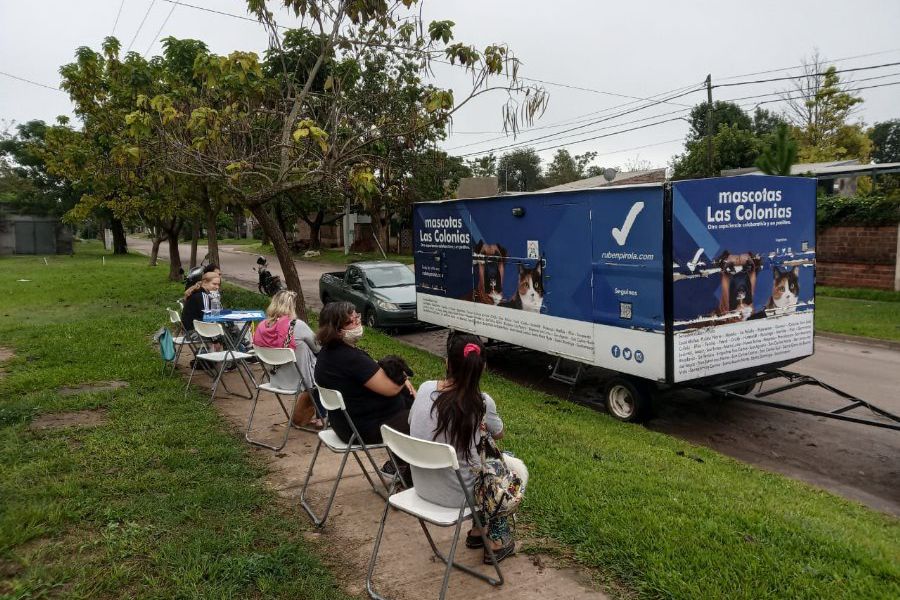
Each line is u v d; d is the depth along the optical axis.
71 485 4.56
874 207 18.33
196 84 15.55
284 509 4.50
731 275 7.14
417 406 3.58
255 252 49.53
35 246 45.75
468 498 3.26
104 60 17.44
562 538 3.96
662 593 3.32
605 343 7.70
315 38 11.63
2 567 3.54
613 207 7.34
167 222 23.66
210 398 7.30
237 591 3.39
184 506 4.36
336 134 10.73
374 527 4.26
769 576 3.38
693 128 46.09
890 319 14.27
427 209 11.23
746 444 7.09
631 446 6.21
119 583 3.41
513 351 11.27
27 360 9.29
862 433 7.40
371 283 14.40
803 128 39.84
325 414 5.92
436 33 9.79
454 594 3.43
